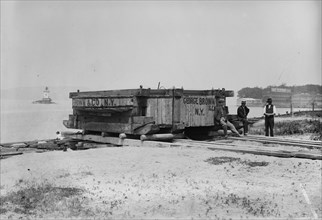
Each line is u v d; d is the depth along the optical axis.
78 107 19.62
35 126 50.78
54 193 9.32
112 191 9.18
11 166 13.55
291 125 25.23
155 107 16.42
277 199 8.02
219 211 7.41
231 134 18.80
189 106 17.34
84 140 19.70
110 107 17.38
